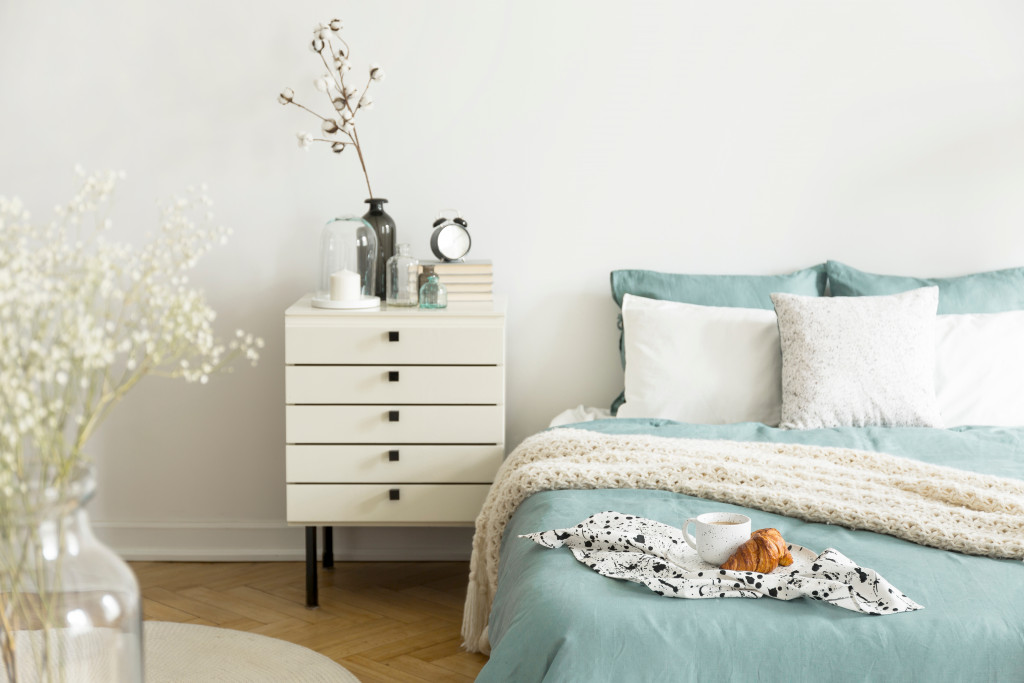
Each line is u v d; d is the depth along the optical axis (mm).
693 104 3184
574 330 3256
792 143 3203
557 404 3291
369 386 2764
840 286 3119
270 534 3305
